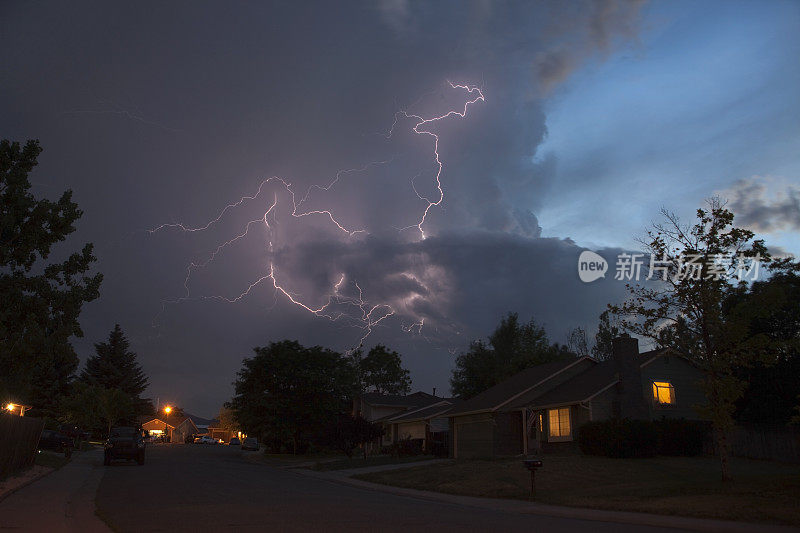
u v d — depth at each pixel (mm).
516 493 18641
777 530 11422
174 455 46969
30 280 20484
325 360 51156
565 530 11305
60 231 21156
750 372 28703
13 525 11672
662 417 27766
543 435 31562
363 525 11680
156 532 10609
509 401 32500
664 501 15297
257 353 51969
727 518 12906
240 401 52219
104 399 52906
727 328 18188
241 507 14633
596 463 23688
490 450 32219
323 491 20359
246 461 44469
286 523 11805
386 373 82750
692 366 31328
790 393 27328
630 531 11297
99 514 13305
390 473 27094
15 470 21406
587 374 33094
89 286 21562
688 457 26109
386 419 49875
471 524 12094
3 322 19953
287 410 50406
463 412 34844
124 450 32938
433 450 40000
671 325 19750
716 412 18156
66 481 21812
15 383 22500
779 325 27219
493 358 55719
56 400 60375
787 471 21188
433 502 17672
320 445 39562
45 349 20188
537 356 50312
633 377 29562
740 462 24438
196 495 17688
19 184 20375
